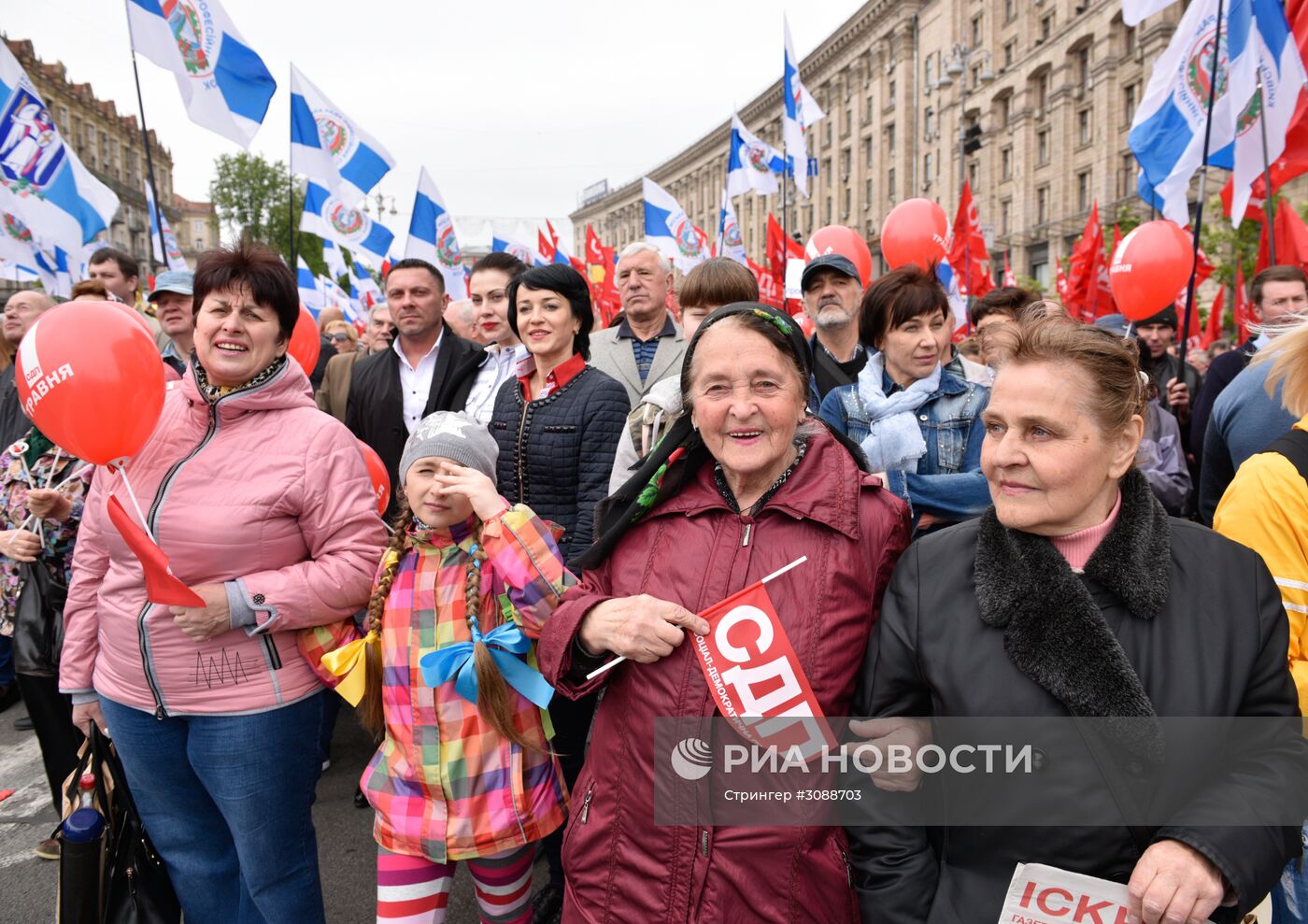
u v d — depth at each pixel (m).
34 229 5.58
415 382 4.18
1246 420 2.43
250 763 2.12
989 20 38.75
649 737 1.57
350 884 2.99
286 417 2.22
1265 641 1.31
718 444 1.60
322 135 7.11
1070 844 1.28
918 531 2.58
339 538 2.21
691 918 1.50
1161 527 1.36
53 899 2.92
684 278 3.30
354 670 2.07
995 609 1.36
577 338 3.08
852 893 1.54
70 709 3.02
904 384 2.80
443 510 2.05
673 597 1.62
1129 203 30.81
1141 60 30.47
